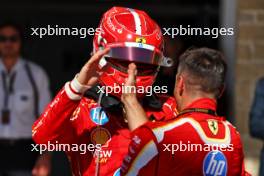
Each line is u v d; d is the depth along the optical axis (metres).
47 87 22.83
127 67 11.45
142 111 11.15
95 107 11.65
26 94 22.52
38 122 11.44
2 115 22.44
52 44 31.00
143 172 10.96
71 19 31.27
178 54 22.08
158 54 11.45
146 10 31.05
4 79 22.45
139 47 11.31
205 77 11.27
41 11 31.11
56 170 28.62
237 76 23.70
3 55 22.55
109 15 11.71
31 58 30.70
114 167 11.52
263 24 23.70
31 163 22.67
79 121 11.64
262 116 20.20
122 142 11.54
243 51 23.73
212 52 11.45
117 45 11.33
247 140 23.72
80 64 31.23
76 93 11.02
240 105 23.69
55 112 11.13
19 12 31.08
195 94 11.34
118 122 11.61
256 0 23.62
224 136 11.23
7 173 22.62
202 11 30.33
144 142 10.91
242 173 11.59
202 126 11.11
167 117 12.02
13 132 22.50
